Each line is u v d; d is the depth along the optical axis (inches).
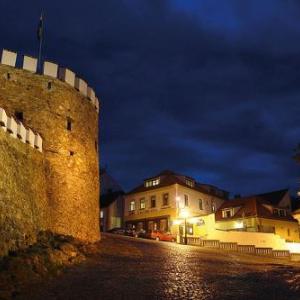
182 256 1146.0
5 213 724.0
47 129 1051.3
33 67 1082.1
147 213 2315.5
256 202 2186.3
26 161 891.4
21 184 834.8
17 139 859.4
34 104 1048.2
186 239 1712.6
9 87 1017.5
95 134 1270.9
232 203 2315.5
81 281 693.3
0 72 1013.2
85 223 1117.7
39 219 903.7
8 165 782.5
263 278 851.4
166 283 725.9
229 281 788.0
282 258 1469.0
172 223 2153.1
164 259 1040.8
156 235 1855.3
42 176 975.6
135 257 1025.5
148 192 2354.8
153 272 829.2
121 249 1133.1
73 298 585.3
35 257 719.7
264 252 1536.7
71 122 1133.7
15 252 717.9
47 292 604.4
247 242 1777.8
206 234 1920.5
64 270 768.3
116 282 705.0
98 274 762.2
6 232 711.1
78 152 1135.6
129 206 2448.3
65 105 1125.1
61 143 1077.8
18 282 618.2
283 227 2178.9
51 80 1107.9
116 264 888.3
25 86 1047.6
